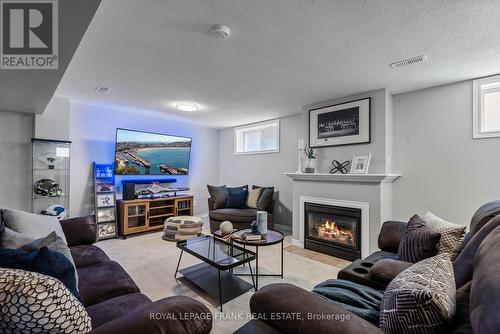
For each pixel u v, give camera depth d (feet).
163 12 5.45
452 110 9.62
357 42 6.64
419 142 10.33
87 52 7.30
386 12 5.38
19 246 4.70
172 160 16.76
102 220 13.23
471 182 9.20
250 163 17.80
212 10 5.38
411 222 6.66
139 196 14.76
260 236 8.32
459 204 9.42
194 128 18.51
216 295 7.28
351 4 5.13
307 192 12.25
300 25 5.90
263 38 6.49
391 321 2.90
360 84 9.80
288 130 15.46
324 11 5.37
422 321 2.65
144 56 7.55
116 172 14.10
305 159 12.86
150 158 15.65
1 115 10.97
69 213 12.64
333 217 11.26
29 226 6.21
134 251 11.24
